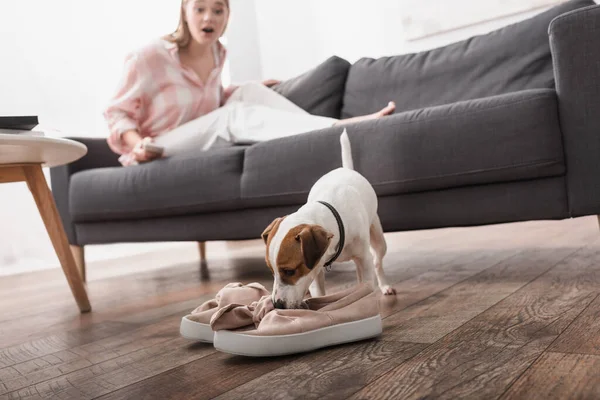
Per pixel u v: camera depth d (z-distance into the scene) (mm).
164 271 2740
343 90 2846
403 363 945
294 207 2066
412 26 4285
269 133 2320
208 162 2236
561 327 1059
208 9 2562
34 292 2414
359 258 1389
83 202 2578
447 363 920
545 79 2217
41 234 3330
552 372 824
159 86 2621
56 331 1537
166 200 2332
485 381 818
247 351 1036
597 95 1548
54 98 3430
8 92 3215
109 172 2525
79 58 3559
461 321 1194
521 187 1660
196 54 2721
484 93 2338
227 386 923
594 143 1559
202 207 2258
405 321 1250
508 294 1424
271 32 4996
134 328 1469
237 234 2229
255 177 2109
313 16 4762
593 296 1293
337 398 813
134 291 2160
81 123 3561
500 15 3924
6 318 1834
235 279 2230
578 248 2115
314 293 1382
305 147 1998
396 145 1809
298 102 2861
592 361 852
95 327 1536
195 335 1188
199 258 3207
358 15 4539
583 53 1557
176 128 2518
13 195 3221
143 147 2344
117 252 3766
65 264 1788
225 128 2424
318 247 1114
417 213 1823
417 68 2568
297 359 1032
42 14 3387
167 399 894
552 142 1589
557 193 1615
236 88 2900
